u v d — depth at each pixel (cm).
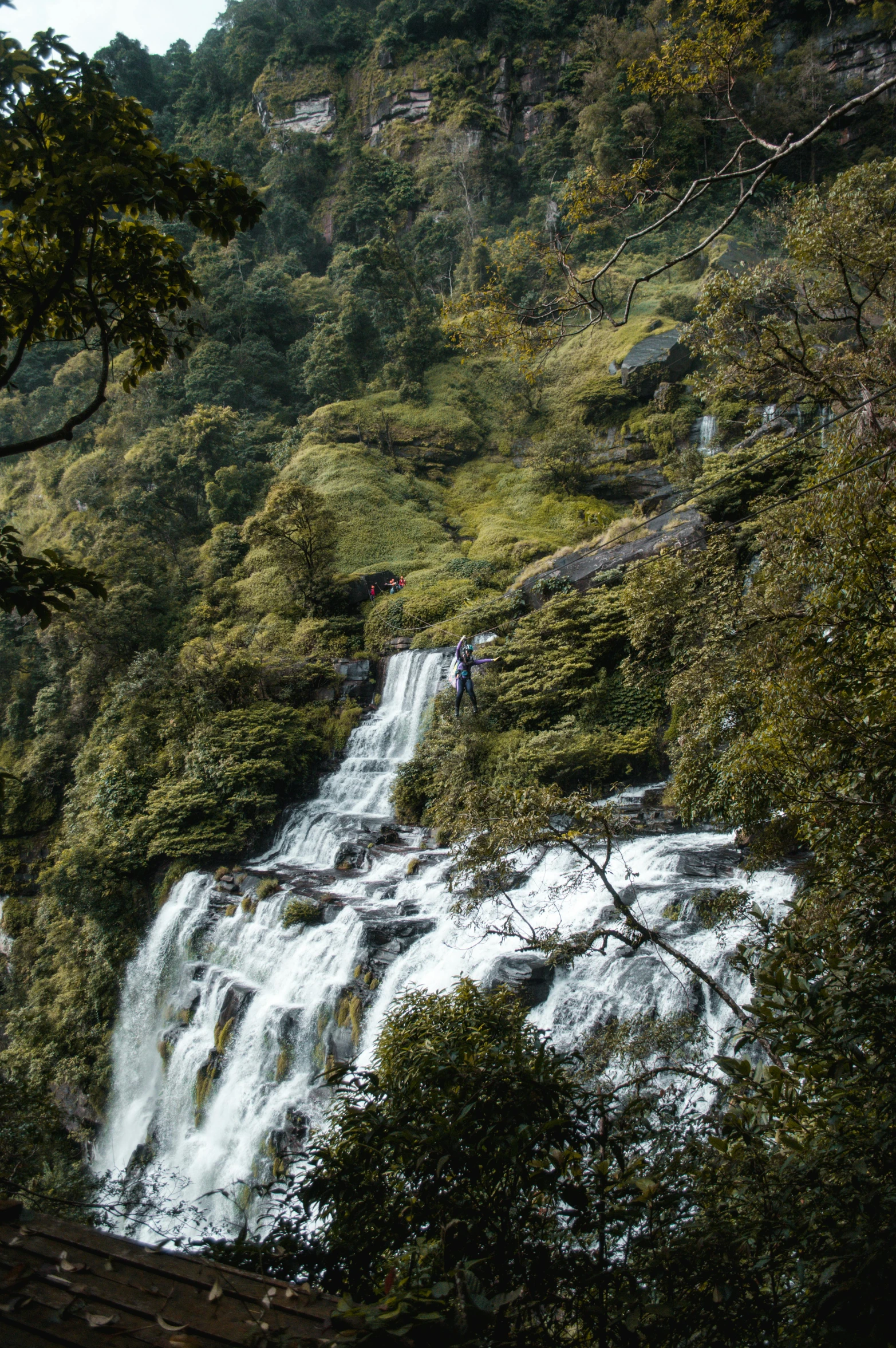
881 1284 334
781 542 1694
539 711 2922
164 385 7219
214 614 4750
